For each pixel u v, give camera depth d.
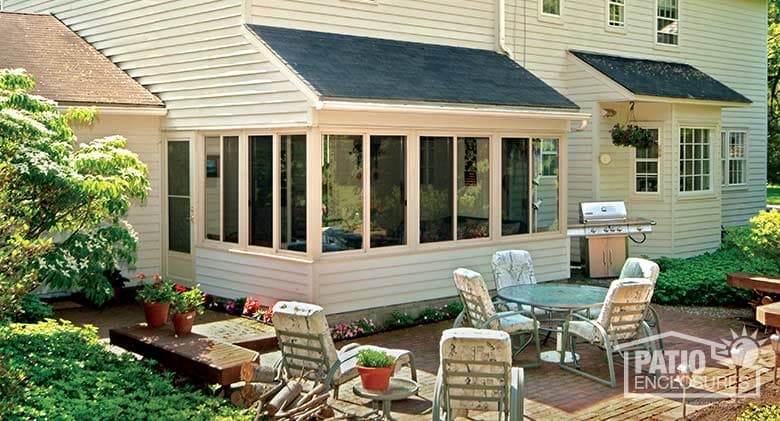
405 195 10.82
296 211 10.16
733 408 7.11
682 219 15.95
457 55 13.21
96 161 7.94
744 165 20.20
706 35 18.97
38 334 7.48
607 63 15.96
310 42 11.12
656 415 6.95
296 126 9.97
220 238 11.50
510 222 12.23
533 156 12.48
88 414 5.47
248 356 6.87
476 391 6.25
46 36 13.88
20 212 7.27
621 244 14.58
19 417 5.23
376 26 12.38
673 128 15.65
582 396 7.57
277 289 10.41
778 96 37.41
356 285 10.31
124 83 12.67
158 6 12.38
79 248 8.09
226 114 11.15
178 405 6.09
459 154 11.44
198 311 7.84
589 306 8.54
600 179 15.70
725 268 13.43
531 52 15.27
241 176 10.96
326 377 6.78
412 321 10.75
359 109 9.72
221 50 11.18
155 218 12.62
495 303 9.92
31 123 7.45
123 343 7.72
